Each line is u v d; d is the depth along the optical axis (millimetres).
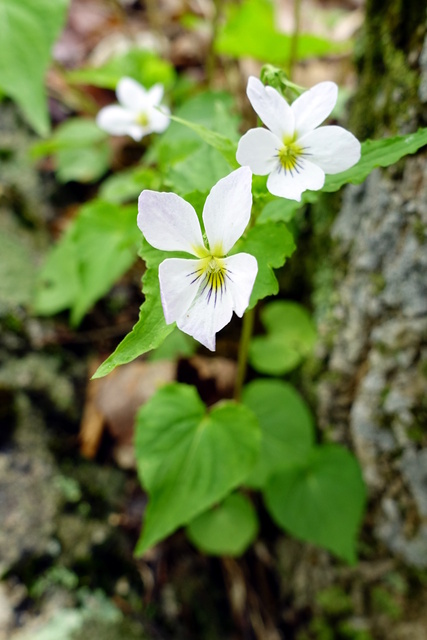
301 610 225
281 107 130
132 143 288
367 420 190
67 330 238
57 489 208
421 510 186
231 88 296
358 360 190
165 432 174
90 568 202
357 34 190
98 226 216
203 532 203
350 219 186
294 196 128
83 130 257
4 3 202
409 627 204
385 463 191
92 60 327
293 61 236
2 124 274
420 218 160
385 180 167
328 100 131
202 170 157
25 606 190
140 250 133
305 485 192
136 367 231
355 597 212
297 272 222
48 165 277
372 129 178
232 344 237
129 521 213
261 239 138
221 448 173
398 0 163
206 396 229
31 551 196
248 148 129
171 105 282
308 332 211
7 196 259
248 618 219
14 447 209
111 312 249
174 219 125
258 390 200
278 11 337
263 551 229
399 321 173
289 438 196
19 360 224
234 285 125
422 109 156
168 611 207
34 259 251
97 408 226
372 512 200
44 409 219
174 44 331
